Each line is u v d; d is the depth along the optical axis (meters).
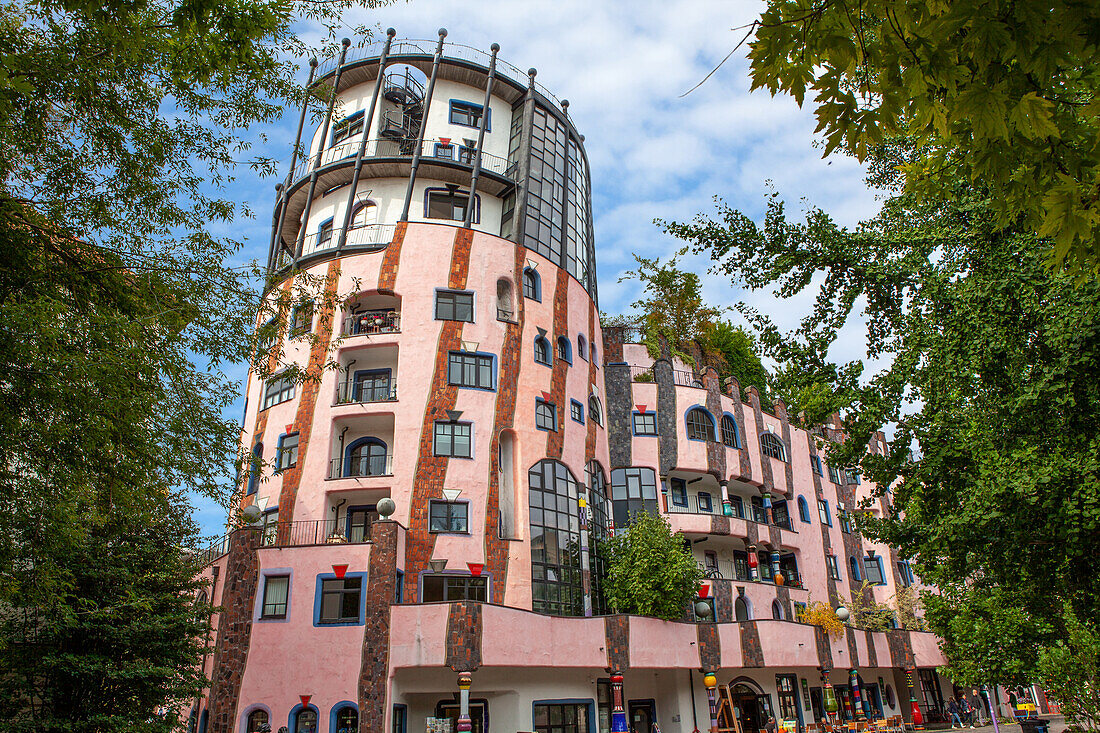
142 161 13.20
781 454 46.09
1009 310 12.20
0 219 10.90
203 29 9.45
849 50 5.50
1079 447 11.44
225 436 13.84
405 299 32.88
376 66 40.09
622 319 46.94
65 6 9.15
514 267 35.25
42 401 10.56
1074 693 13.68
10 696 17.27
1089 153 5.60
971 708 48.31
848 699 42.81
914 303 13.56
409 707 26.59
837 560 47.66
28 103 11.22
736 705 36.53
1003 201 6.18
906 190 8.49
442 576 28.48
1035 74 5.29
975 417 13.09
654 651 30.44
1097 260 6.04
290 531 29.58
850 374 13.77
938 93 5.77
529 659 26.50
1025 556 12.44
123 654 19.30
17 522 11.37
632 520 36.78
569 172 42.25
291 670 24.97
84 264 12.10
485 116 38.00
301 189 39.44
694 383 43.72
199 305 13.57
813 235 13.50
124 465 11.91
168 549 20.89
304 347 33.16
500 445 33.00
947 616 19.38
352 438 32.25
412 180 35.97
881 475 14.12
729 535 39.66
